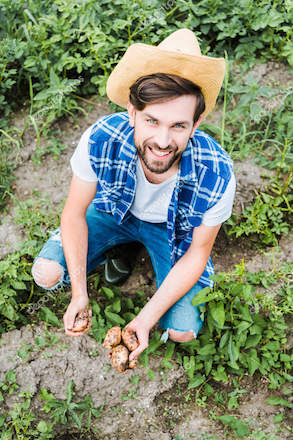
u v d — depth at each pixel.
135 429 1.63
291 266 1.87
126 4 2.11
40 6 2.26
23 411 1.61
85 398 1.64
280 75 2.34
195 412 1.65
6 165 2.10
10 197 2.05
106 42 2.09
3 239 1.93
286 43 2.31
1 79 2.20
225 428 1.62
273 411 1.65
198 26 2.38
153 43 2.18
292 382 1.69
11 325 1.75
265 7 2.27
